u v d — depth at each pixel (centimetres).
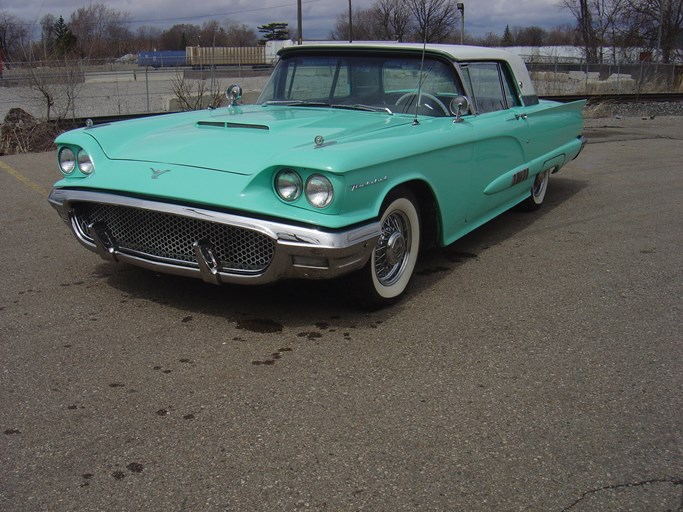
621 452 261
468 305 409
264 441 261
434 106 461
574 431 274
